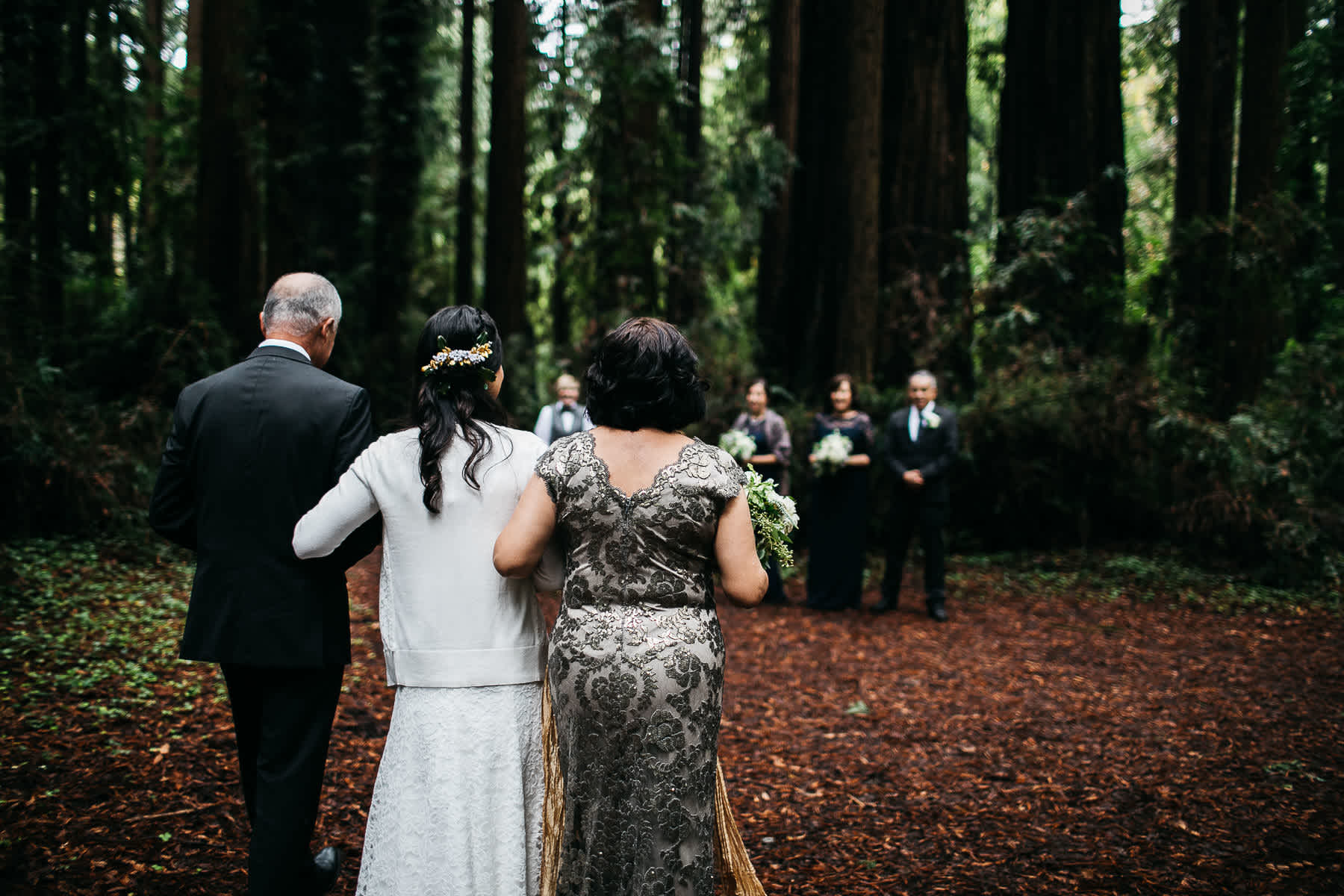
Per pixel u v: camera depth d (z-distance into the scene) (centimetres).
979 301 1055
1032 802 377
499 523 218
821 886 307
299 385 239
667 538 206
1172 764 418
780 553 244
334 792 354
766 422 773
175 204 1222
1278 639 657
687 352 217
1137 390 944
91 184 1060
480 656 212
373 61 1395
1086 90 1127
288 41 1152
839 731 465
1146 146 1800
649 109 1105
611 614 205
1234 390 1036
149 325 987
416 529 216
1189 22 1248
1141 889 303
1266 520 827
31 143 931
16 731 383
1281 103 1154
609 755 200
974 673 570
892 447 741
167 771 357
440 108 1936
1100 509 1027
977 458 994
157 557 753
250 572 231
